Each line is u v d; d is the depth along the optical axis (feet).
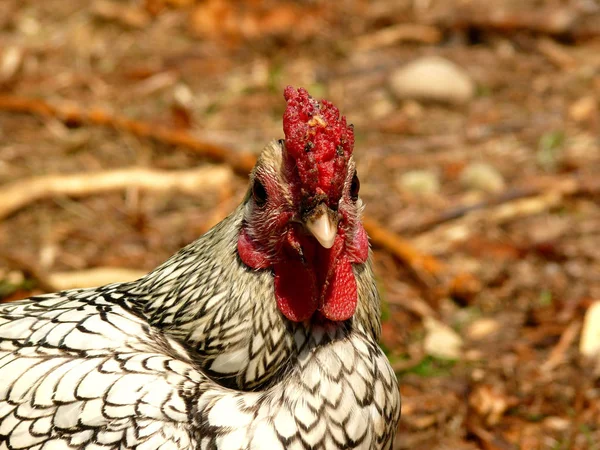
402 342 35.76
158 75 56.95
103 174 44.50
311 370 19.71
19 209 42.52
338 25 64.75
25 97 52.80
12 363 20.83
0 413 20.15
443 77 54.54
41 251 39.81
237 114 53.42
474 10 65.92
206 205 44.45
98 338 21.03
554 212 45.11
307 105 19.03
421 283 39.55
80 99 53.42
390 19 65.46
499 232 43.47
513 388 33.17
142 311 21.93
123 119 49.37
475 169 46.93
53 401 19.95
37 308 22.98
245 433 19.07
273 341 20.02
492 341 36.14
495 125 52.95
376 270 40.14
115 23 62.49
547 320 36.99
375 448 20.47
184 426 19.51
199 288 20.80
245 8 64.69
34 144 48.32
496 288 39.60
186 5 64.69
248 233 20.02
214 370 20.57
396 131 52.19
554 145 50.34
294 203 19.17
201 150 48.01
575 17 63.93
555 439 30.78
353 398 19.77
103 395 19.79
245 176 47.14
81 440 19.51
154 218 43.16
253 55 60.34
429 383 33.30
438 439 30.76
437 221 43.88
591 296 38.50
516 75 58.90
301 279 19.70
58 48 58.90
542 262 41.32
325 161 18.48
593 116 53.93
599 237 42.93
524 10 65.26
